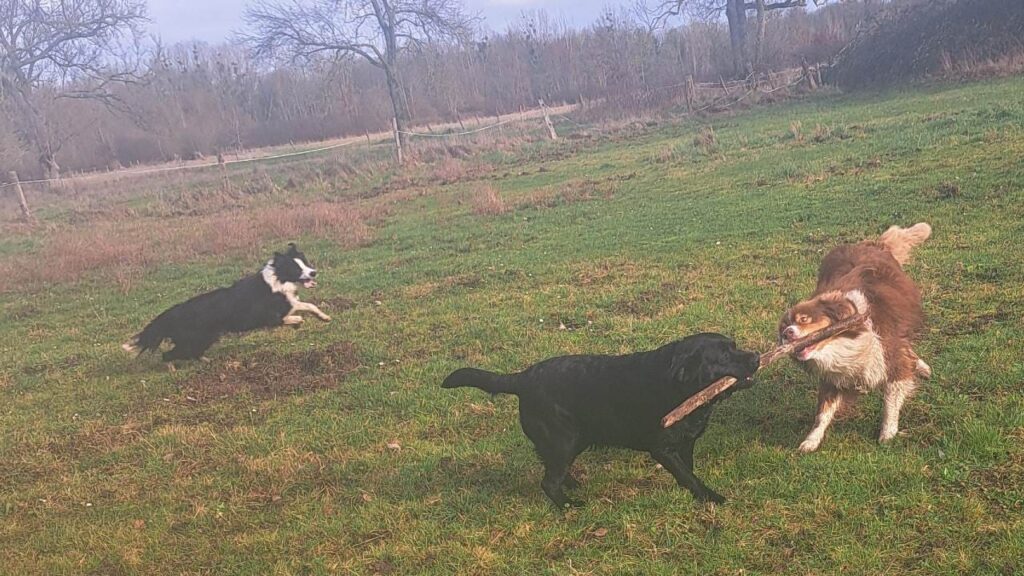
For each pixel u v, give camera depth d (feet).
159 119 147.43
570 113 115.65
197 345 28.96
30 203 91.97
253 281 30.30
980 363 18.85
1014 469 14.47
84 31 132.26
